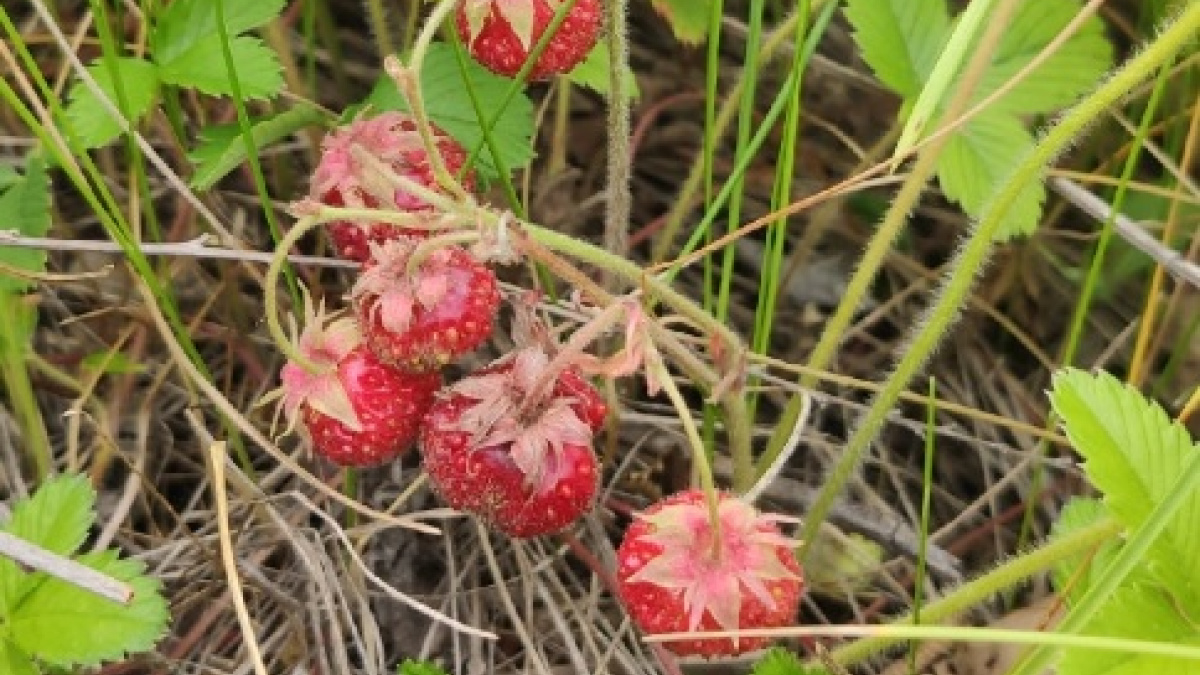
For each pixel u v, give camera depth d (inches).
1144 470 5.9
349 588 7.8
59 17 9.1
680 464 8.4
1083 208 7.9
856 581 8.2
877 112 9.7
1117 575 5.5
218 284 8.6
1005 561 7.9
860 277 7.4
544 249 6.1
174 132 8.0
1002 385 9.2
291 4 9.3
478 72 7.7
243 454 7.8
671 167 9.8
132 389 8.6
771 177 9.7
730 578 5.8
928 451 6.8
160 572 7.9
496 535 8.1
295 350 6.1
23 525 6.9
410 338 5.9
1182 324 9.0
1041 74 8.1
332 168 6.6
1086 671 5.6
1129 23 9.3
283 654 7.7
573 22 6.4
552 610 7.6
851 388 9.1
